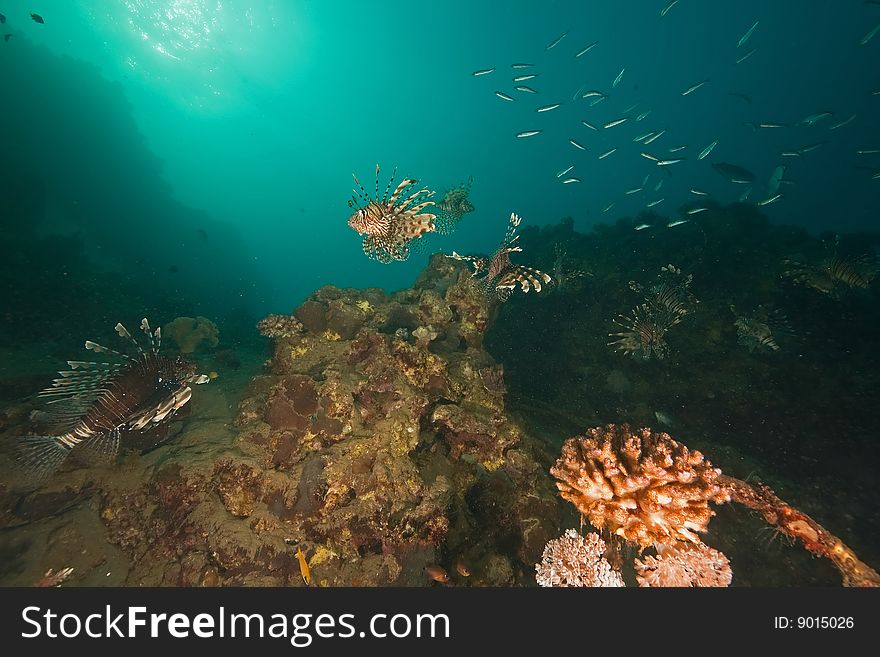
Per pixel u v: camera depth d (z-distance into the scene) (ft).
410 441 17.31
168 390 11.62
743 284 32.65
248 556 13.82
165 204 108.37
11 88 78.18
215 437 18.07
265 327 23.07
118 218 92.48
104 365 10.91
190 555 13.99
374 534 14.85
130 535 14.94
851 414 26.50
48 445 10.73
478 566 15.88
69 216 81.87
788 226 37.35
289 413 17.19
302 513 14.97
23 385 22.66
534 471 18.99
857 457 25.50
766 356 29.89
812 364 28.43
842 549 11.80
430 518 15.08
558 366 37.55
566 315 39.45
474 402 20.51
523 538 17.52
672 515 10.88
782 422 28.27
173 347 35.65
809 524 12.16
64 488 15.74
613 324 36.35
